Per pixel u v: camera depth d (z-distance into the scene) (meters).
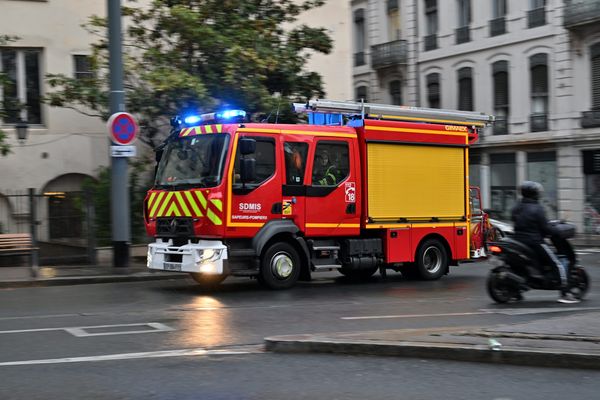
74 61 18.88
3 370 6.25
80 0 18.86
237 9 17.59
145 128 17.59
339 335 7.38
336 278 14.84
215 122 12.17
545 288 10.64
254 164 11.51
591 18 27.19
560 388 5.68
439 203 14.21
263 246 11.91
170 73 15.63
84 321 8.91
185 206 11.89
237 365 6.48
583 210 28.47
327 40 19.14
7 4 18.09
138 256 17.38
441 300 11.19
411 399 5.40
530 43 30.39
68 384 5.80
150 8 17.66
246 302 10.82
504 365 6.43
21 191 18.06
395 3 37.34
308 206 12.41
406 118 13.79
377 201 13.26
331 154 12.77
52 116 18.53
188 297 11.40
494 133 32.22
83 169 18.86
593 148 27.98
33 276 13.57
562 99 29.08
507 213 32.00
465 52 33.47
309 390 5.65
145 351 7.08
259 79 16.89
